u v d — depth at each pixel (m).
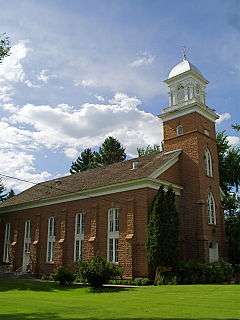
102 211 39.69
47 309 19.02
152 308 18.58
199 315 15.77
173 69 43.94
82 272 31.62
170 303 20.28
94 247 39.06
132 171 40.28
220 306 18.47
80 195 42.88
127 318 15.28
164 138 42.28
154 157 42.59
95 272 30.91
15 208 53.06
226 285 28.36
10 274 44.53
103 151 82.19
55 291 29.89
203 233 36.62
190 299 21.61
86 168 84.94
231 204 46.31
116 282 34.50
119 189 38.34
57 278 34.06
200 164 38.91
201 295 23.16
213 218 39.31
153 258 32.59
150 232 33.47
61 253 42.97
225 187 52.47
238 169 51.53
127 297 24.11
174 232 33.56
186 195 38.88
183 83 42.69
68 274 34.06
